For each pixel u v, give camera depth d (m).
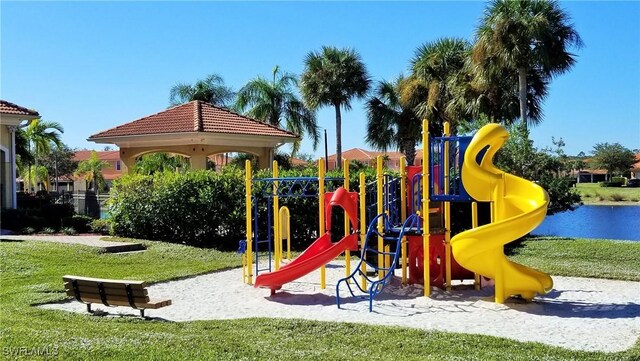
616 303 9.23
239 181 16.94
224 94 42.03
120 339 6.59
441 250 10.44
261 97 38.09
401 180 10.73
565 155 19.73
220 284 11.30
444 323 7.99
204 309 9.16
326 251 10.04
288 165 40.28
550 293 10.09
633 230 27.88
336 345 6.74
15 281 11.09
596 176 88.25
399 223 11.23
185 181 16.91
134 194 17.28
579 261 13.84
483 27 22.70
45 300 9.38
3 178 21.64
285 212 11.73
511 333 7.39
